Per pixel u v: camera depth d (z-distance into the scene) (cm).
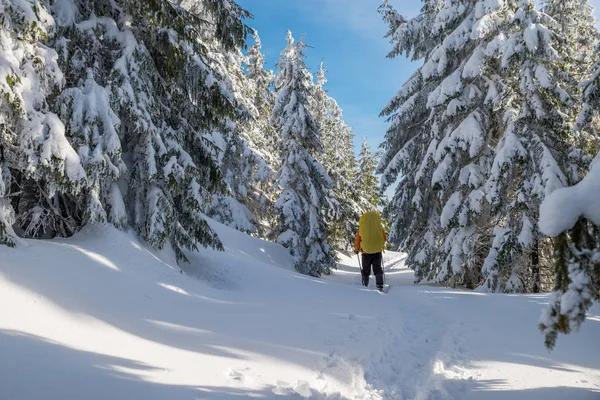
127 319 387
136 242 592
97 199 546
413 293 691
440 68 1073
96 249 521
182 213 718
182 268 682
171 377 275
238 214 1594
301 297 615
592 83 548
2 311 329
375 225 816
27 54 488
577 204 183
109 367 276
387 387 319
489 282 899
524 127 916
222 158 1515
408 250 1345
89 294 412
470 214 965
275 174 1653
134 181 624
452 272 984
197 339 368
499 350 379
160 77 683
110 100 570
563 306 179
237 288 646
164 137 651
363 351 382
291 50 1648
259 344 372
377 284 792
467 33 1035
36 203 596
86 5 621
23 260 425
